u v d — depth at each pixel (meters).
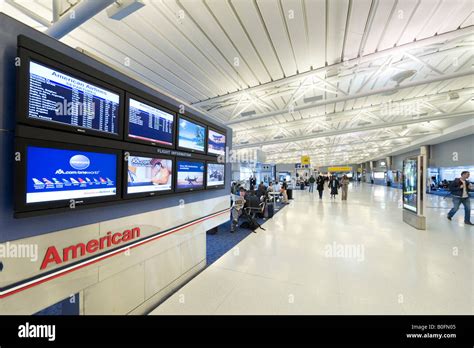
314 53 4.10
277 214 6.84
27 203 1.08
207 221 3.09
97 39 3.72
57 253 1.28
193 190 2.63
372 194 13.23
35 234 1.17
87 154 1.40
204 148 2.88
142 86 2.02
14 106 1.10
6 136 1.07
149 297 2.01
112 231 1.65
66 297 1.32
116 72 1.76
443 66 4.78
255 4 2.94
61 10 2.62
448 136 10.92
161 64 4.54
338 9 2.99
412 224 5.07
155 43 3.83
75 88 1.32
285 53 4.10
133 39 3.72
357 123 10.25
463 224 5.27
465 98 6.62
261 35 3.59
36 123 1.12
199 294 2.21
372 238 4.12
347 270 2.74
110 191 1.57
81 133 1.35
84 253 1.44
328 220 5.83
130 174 1.74
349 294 2.19
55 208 1.21
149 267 2.02
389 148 18.89
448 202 9.55
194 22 3.29
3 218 1.05
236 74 4.98
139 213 1.91
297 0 2.85
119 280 1.71
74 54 1.44
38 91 1.13
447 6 2.90
